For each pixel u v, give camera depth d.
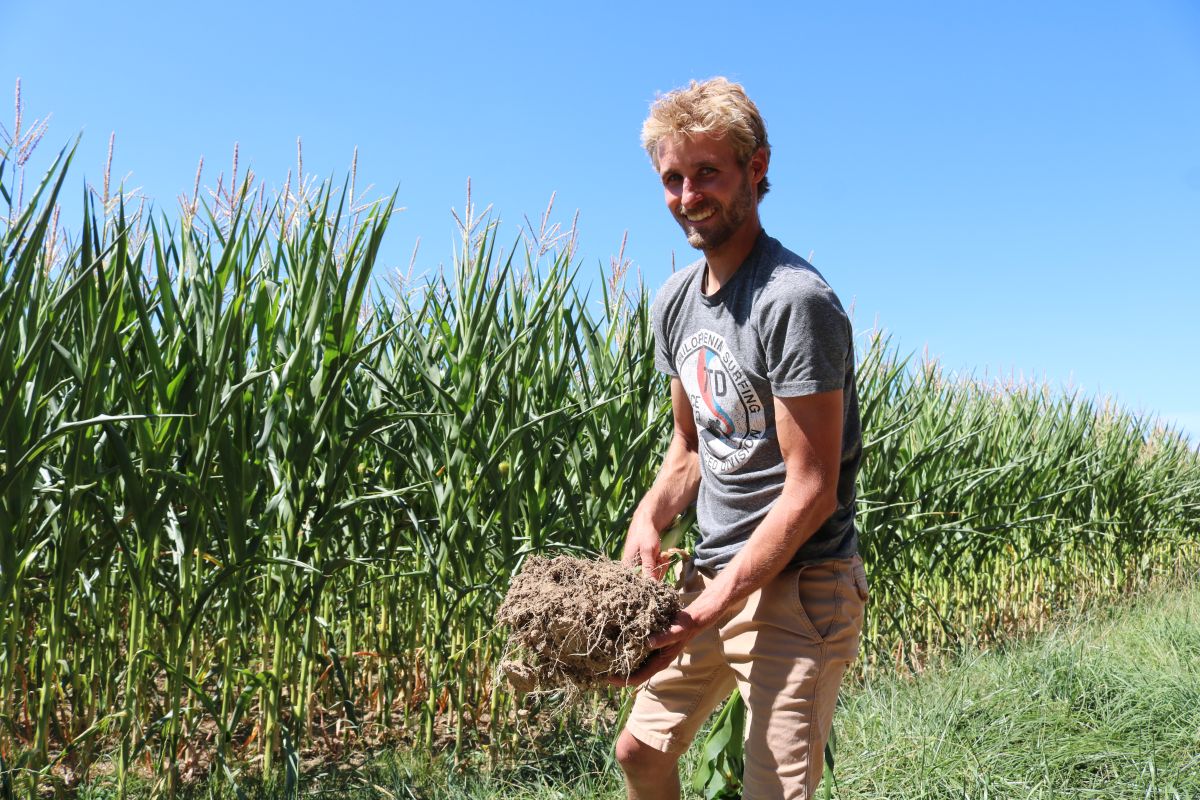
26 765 2.76
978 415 6.95
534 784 3.33
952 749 3.38
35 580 3.05
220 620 3.28
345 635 4.16
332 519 3.15
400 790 3.22
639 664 1.87
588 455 4.16
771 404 1.97
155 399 2.94
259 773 3.31
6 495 2.46
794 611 1.96
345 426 3.35
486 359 3.72
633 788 2.31
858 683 5.04
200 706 3.30
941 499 6.27
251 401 2.93
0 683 2.92
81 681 3.28
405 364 3.84
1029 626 7.36
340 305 3.03
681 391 2.34
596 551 4.02
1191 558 11.77
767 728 1.95
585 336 4.20
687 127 1.90
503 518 3.64
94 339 2.46
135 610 2.85
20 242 2.34
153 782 3.11
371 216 3.04
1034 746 3.45
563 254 3.88
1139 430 9.80
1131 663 4.55
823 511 1.83
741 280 1.98
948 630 6.21
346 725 3.70
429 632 3.84
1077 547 8.77
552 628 1.84
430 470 3.53
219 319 2.81
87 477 2.70
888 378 5.49
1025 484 7.63
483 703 3.88
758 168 2.01
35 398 2.42
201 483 2.76
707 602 1.87
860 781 3.14
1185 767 3.26
